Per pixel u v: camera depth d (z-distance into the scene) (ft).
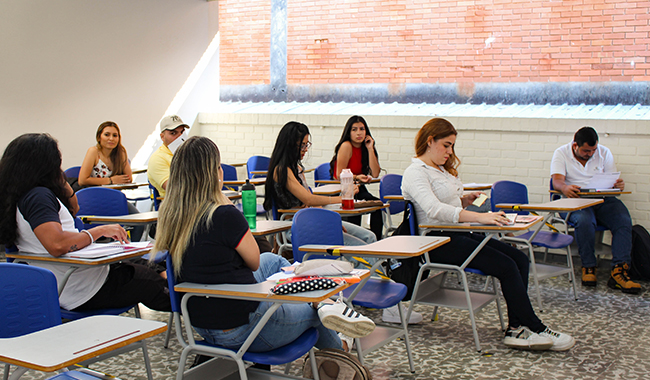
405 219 11.07
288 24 25.96
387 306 8.34
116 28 21.86
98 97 21.31
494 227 9.68
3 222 7.80
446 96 23.20
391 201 16.78
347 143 17.49
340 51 25.00
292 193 12.05
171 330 10.99
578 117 19.58
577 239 15.23
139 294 8.27
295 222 8.90
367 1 24.21
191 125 25.64
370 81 24.56
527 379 9.04
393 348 10.41
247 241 6.48
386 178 16.47
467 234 10.62
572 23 20.76
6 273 5.56
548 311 12.85
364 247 8.30
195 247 6.37
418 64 23.54
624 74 20.18
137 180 23.16
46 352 4.25
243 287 6.18
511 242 13.33
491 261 10.19
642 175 17.89
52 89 19.67
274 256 7.92
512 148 19.80
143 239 15.21
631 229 15.21
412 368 9.29
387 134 21.99
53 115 19.75
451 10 22.68
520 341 10.23
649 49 19.67
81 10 20.49
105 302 7.98
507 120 19.66
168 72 24.41
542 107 21.48
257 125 24.68
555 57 21.20
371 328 6.24
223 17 27.37
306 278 6.14
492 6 21.97
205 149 6.50
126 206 12.21
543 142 19.30
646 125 17.58
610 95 20.49
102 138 17.01
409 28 23.53
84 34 20.66
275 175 12.07
